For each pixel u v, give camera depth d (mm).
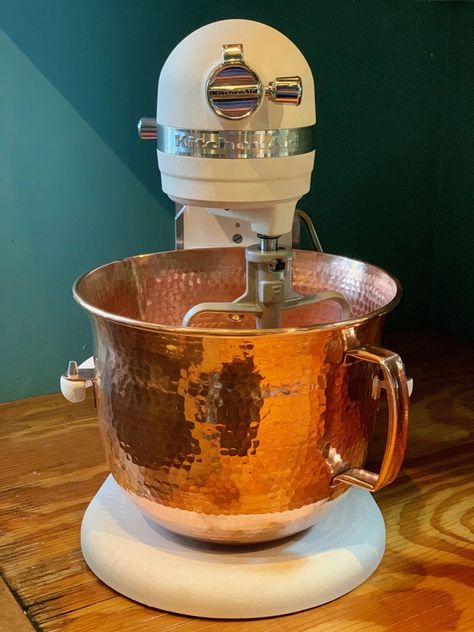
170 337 466
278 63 497
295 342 465
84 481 683
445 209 1046
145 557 543
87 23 783
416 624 511
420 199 1042
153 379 487
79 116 803
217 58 492
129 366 497
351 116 954
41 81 778
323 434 505
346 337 485
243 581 520
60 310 849
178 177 520
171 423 492
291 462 498
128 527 579
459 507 643
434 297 1084
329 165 958
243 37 498
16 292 823
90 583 553
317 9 889
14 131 779
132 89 820
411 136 1008
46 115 789
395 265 1049
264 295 564
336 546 555
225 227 731
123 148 833
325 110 932
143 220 866
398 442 490
